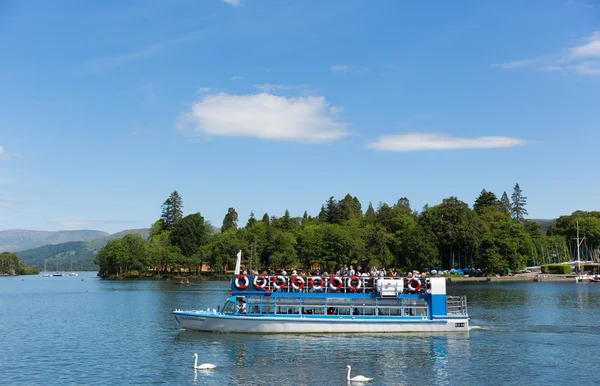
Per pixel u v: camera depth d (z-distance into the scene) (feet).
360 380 127.54
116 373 137.90
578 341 176.76
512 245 631.97
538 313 260.21
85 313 286.66
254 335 182.91
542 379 130.11
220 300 362.94
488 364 144.05
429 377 131.44
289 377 131.13
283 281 187.01
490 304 309.22
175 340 180.75
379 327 184.65
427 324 186.70
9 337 199.11
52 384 127.85
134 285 599.98
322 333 183.93
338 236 608.60
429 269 615.16
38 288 599.98
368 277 189.16
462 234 618.85
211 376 132.87
